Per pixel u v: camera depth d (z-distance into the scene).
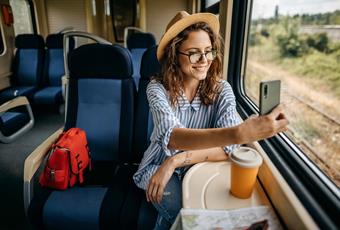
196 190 0.88
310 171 0.87
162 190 1.02
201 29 0.99
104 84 1.56
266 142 1.12
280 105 0.74
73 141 1.33
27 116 2.74
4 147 2.80
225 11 1.77
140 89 1.56
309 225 0.64
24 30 4.34
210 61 1.02
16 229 1.65
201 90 1.12
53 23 4.70
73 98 1.59
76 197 1.23
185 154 1.08
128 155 1.56
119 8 4.73
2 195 1.98
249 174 0.80
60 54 4.04
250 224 0.72
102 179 1.41
